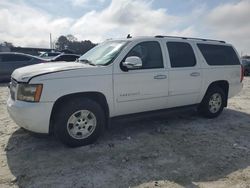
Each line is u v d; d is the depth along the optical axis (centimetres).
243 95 1037
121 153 425
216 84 641
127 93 480
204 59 605
